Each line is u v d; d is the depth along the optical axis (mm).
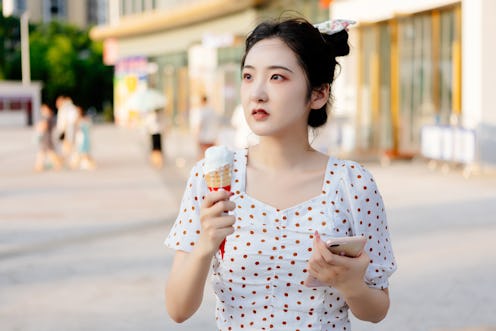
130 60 52875
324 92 2773
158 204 13906
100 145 33500
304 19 2748
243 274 2689
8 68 76875
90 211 13055
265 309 2693
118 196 15180
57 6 116812
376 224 2785
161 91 48375
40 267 8633
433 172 18438
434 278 7812
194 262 2520
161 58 48406
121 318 6617
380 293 2705
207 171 2455
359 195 2748
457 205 12859
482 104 18344
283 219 2686
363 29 23672
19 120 60750
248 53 2730
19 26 80562
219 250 2699
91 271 8398
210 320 6547
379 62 22969
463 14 18797
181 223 2771
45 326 6402
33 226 11523
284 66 2658
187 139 36656
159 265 8648
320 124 2846
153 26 45250
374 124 22969
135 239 10328
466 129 17938
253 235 2682
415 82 21422
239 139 18938
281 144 2756
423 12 20703
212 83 39156
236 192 2738
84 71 78125
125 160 24859
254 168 2783
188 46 43000
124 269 8461
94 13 120000
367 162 21109
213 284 2770
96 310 6859
